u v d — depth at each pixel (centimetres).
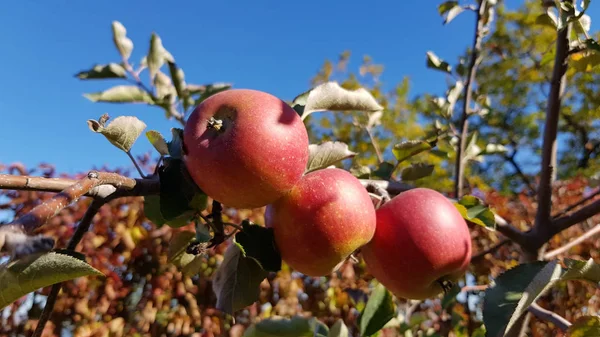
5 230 11
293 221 22
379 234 25
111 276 43
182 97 40
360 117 50
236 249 23
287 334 28
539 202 33
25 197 47
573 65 34
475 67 47
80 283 42
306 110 27
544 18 33
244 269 23
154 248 45
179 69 39
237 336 44
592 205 32
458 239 25
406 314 45
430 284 25
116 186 17
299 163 21
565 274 20
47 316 19
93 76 40
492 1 47
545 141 33
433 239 24
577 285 50
